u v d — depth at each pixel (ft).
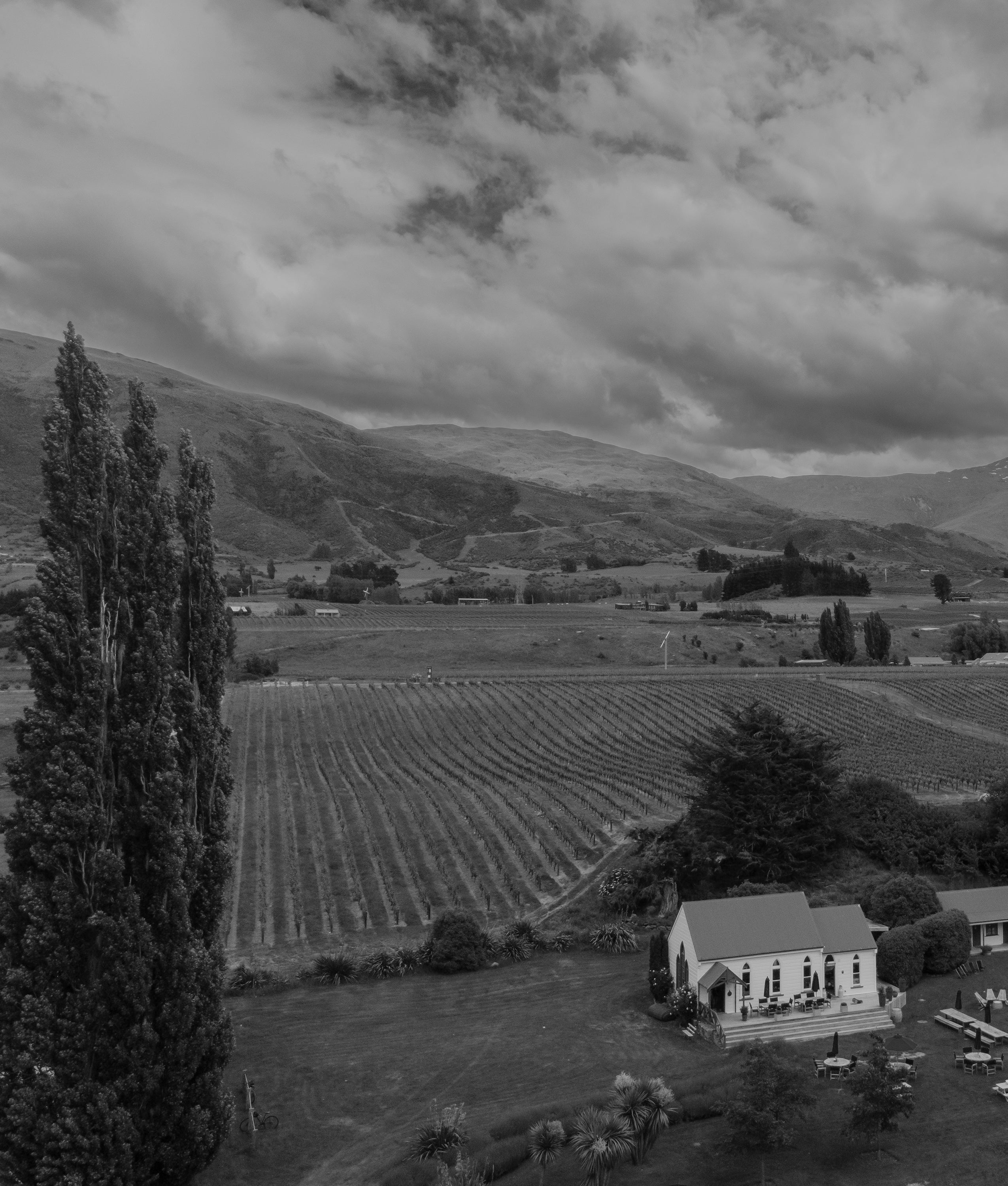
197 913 138.10
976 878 239.91
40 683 124.98
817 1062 157.48
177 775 128.06
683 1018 176.04
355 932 223.51
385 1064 163.53
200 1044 124.06
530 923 224.53
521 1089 154.81
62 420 128.36
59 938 117.80
